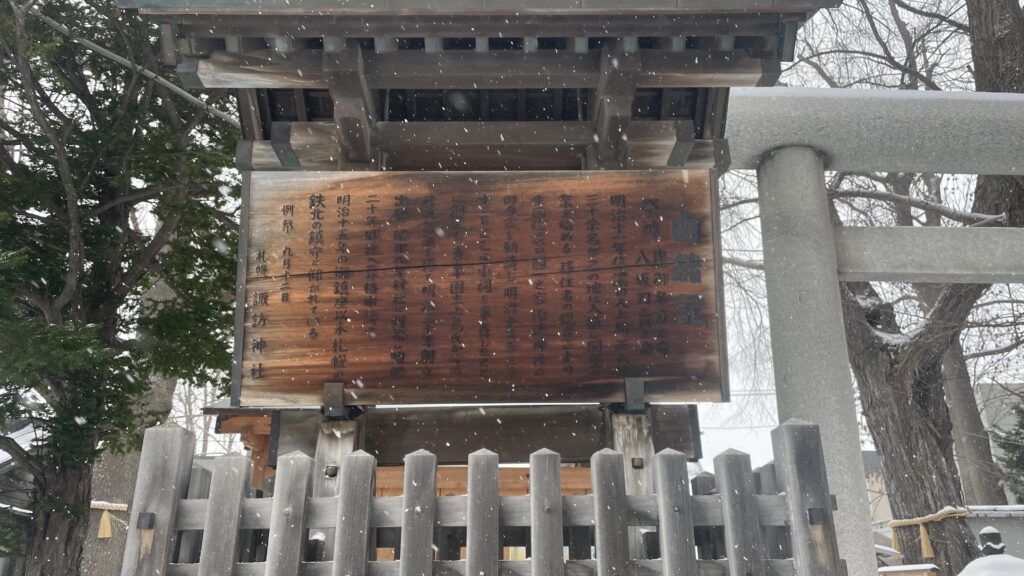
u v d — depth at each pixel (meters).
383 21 6.65
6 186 11.02
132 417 11.45
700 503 4.82
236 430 10.96
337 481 6.71
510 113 8.19
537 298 7.00
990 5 13.09
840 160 10.29
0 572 13.58
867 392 14.29
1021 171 10.46
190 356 13.64
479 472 4.79
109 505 14.28
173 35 6.79
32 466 11.04
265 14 6.55
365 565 4.63
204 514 4.84
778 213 9.92
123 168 11.83
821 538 4.65
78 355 9.65
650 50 7.05
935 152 10.09
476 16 6.67
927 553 12.41
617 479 4.80
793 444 4.86
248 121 7.62
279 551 4.66
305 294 6.99
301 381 6.84
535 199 7.18
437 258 7.07
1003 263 10.13
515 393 6.83
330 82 6.96
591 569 4.70
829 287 9.61
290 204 7.16
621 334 6.93
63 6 12.27
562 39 7.64
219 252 13.72
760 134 9.90
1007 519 14.92
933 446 13.79
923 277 10.25
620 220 7.14
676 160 7.58
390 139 7.67
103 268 12.45
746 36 7.06
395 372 6.86
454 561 4.70
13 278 10.61
